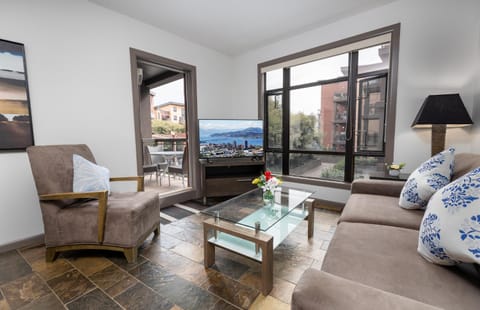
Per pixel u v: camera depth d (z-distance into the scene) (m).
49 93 2.15
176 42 3.18
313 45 3.06
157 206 2.26
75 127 2.33
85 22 2.35
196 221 2.68
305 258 1.85
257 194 2.35
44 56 2.11
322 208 3.04
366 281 0.88
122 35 2.62
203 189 3.32
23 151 2.04
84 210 1.82
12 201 2.01
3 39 1.89
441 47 2.23
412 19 2.35
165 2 2.40
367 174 2.93
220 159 3.42
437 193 1.06
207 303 1.37
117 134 2.64
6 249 1.98
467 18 2.09
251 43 3.47
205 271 1.69
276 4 2.45
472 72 2.11
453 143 2.23
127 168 2.74
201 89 3.57
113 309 1.33
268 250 1.42
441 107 1.98
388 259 1.02
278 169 3.77
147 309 1.33
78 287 1.52
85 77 2.37
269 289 1.46
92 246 1.84
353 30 2.72
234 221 1.67
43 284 1.55
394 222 1.45
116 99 2.61
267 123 3.84
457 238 0.82
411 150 2.45
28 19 2.01
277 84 3.64
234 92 4.08
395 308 0.56
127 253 1.80
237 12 2.60
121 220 1.79
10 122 1.95
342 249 1.13
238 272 1.68
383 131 2.76
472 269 0.87
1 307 1.36
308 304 0.61
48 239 1.80
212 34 3.16
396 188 1.92
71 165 2.03
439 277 0.88
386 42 2.53
